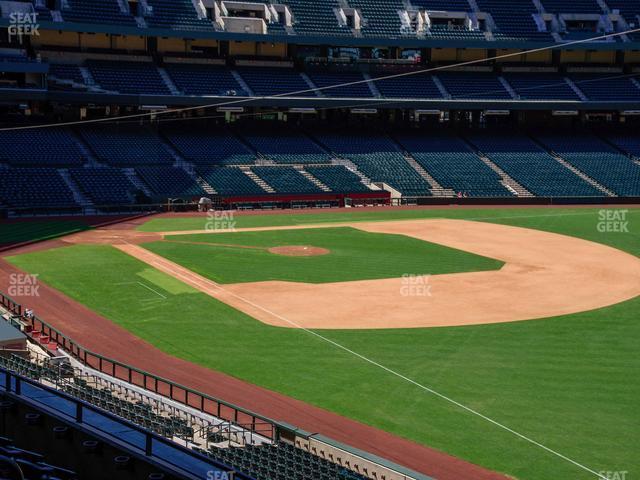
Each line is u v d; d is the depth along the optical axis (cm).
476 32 10056
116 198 7612
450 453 2419
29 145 8025
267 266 5175
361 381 3086
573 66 10631
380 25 9912
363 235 6475
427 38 9781
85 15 8575
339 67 10044
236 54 9762
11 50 8188
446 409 2791
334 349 3481
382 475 2097
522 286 4728
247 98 8788
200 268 5059
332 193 8488
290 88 9450
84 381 2733
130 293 4394
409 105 9450
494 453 2417
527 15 10381
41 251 5472
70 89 8338
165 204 7738
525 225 7175
